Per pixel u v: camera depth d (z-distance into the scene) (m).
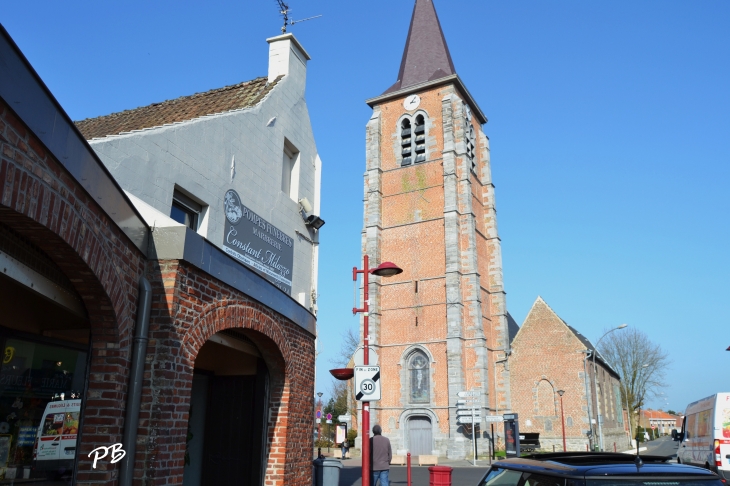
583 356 42.25
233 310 7.88
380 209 46.03
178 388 6.51
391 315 43.34
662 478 4.14
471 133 47.69
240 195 10.77
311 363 11.46
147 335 6.37
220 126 10.32
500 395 42.34
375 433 12.52
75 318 6.36
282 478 9.48
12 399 5.63
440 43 49.09
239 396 10.08
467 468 29.75
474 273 41.59
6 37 3.68
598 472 4.18
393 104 48.28
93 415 5.71
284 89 12.90
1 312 5.57
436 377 40.28
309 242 13.50
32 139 4.13
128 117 12.23
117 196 5.71
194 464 9.95
